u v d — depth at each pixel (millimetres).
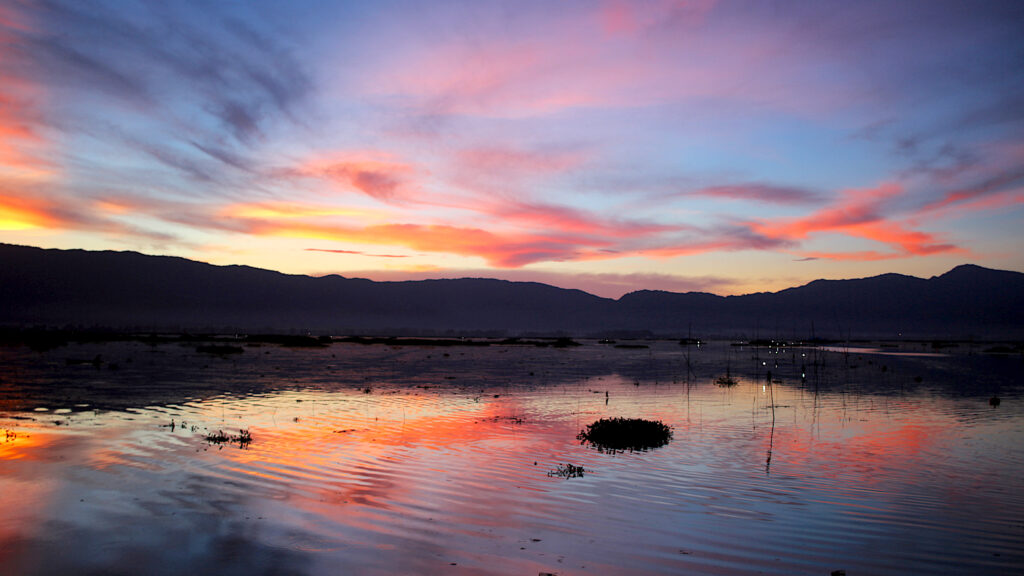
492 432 20547
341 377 43031
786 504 12328
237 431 19750
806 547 9898
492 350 104625
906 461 16625
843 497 12891
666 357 86750
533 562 9008
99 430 19438
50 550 9156
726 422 23750
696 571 8812
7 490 12289
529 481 13883
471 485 13414
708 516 11461
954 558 9516
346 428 20812
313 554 9148
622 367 61125
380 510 11438
